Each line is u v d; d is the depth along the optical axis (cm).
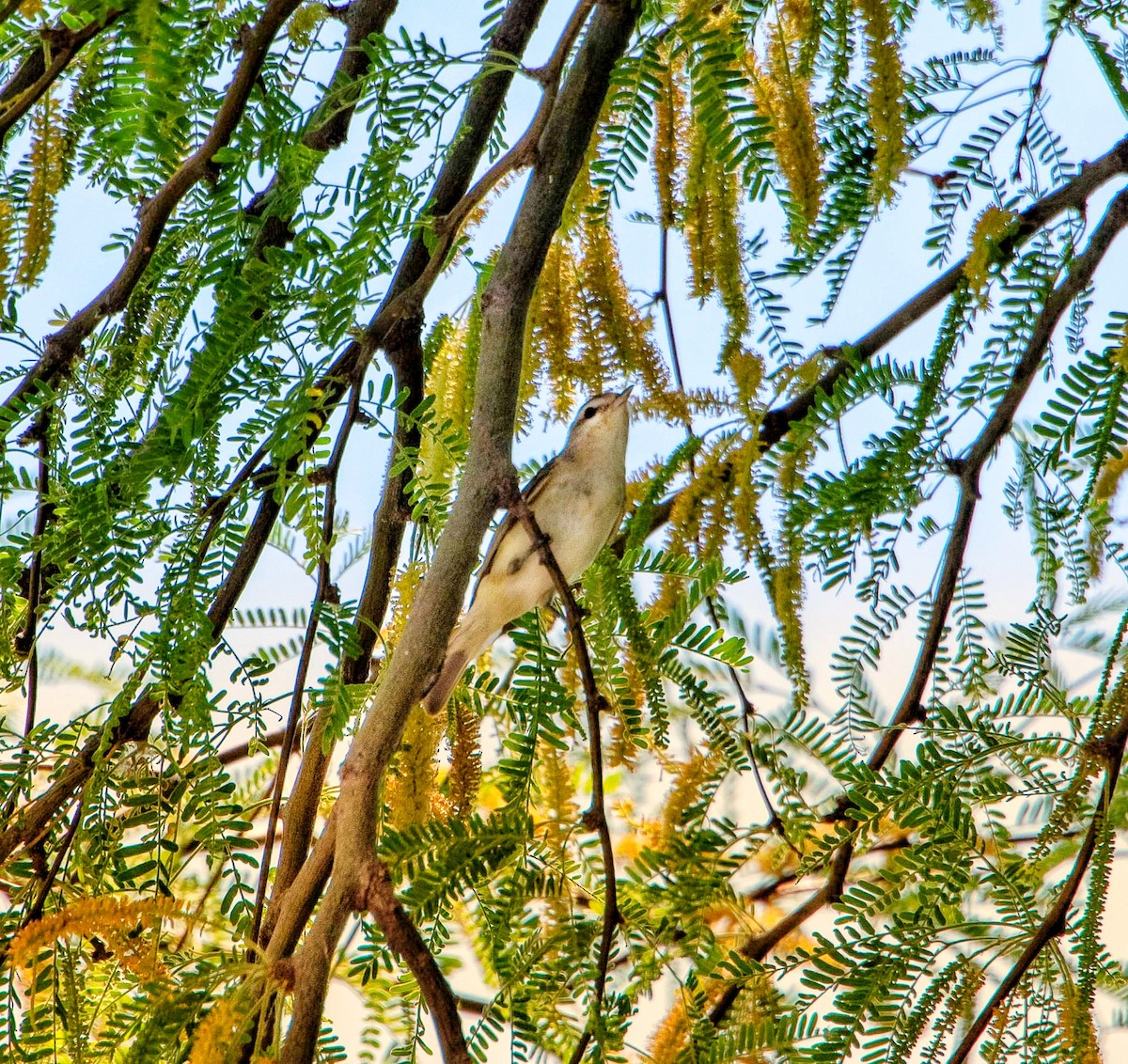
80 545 443
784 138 493
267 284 404
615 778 578
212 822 452
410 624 420
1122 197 506
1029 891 421
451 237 495
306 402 424
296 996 356
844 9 507
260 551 521
